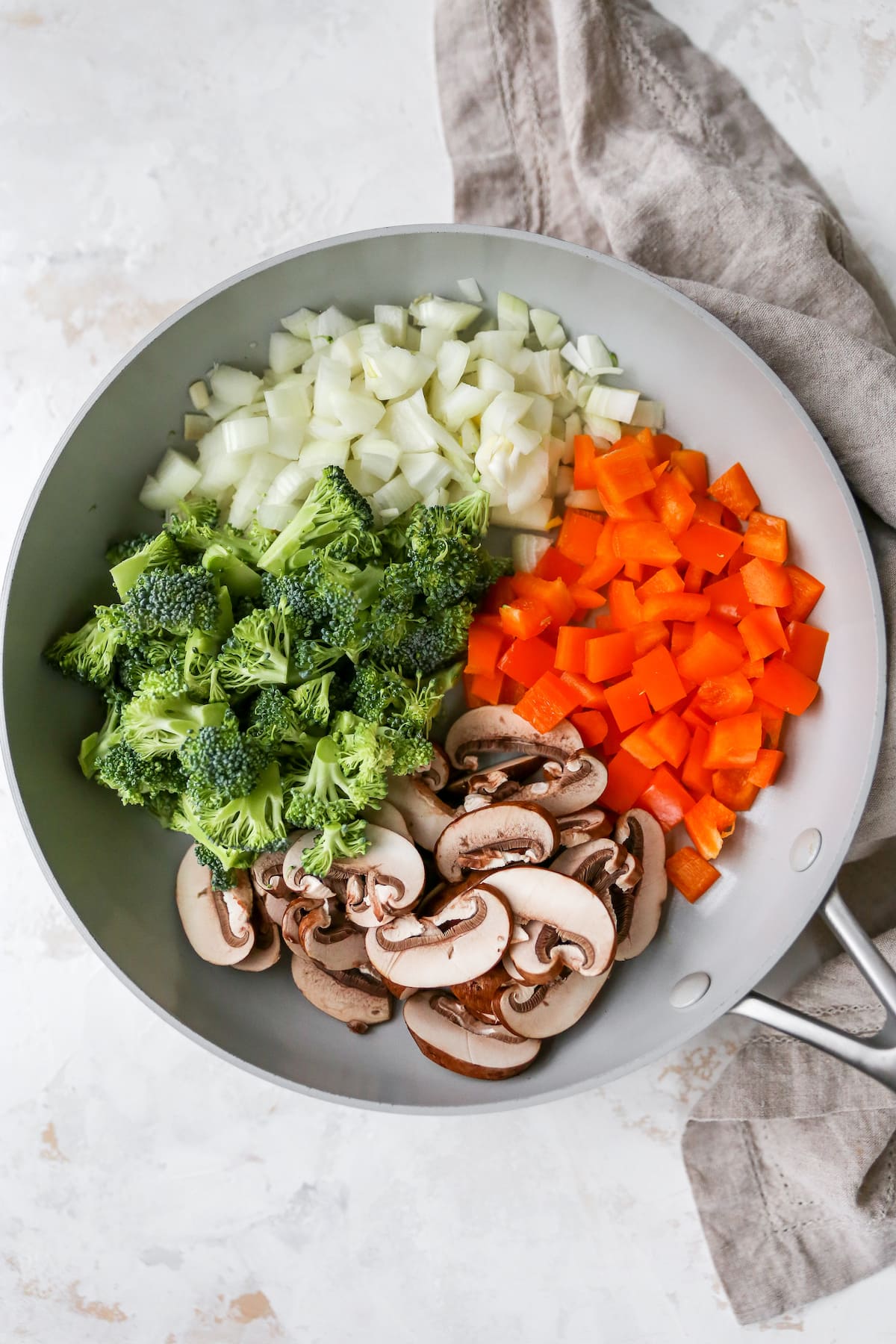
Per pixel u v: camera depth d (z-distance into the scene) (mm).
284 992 602
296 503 587
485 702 601
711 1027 613
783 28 613
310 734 563
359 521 559
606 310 591
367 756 549
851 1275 596
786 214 588
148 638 566
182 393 595
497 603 598
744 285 599
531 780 602
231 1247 616
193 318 576
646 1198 609
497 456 580
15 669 570
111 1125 619
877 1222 588
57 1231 619
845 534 568
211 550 563
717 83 611
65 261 623
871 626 562
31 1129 620
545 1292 610
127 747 564
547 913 570
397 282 591
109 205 623
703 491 605
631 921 591
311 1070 591
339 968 588
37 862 568
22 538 567
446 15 614
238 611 575
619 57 604
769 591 581
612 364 603
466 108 616
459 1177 613
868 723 564
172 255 623
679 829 608
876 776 579
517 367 597
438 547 560
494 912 568
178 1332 615
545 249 572
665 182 593
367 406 586
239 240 622
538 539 602
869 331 595
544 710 580
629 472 579
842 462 588
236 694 564
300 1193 616
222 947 590
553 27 610
